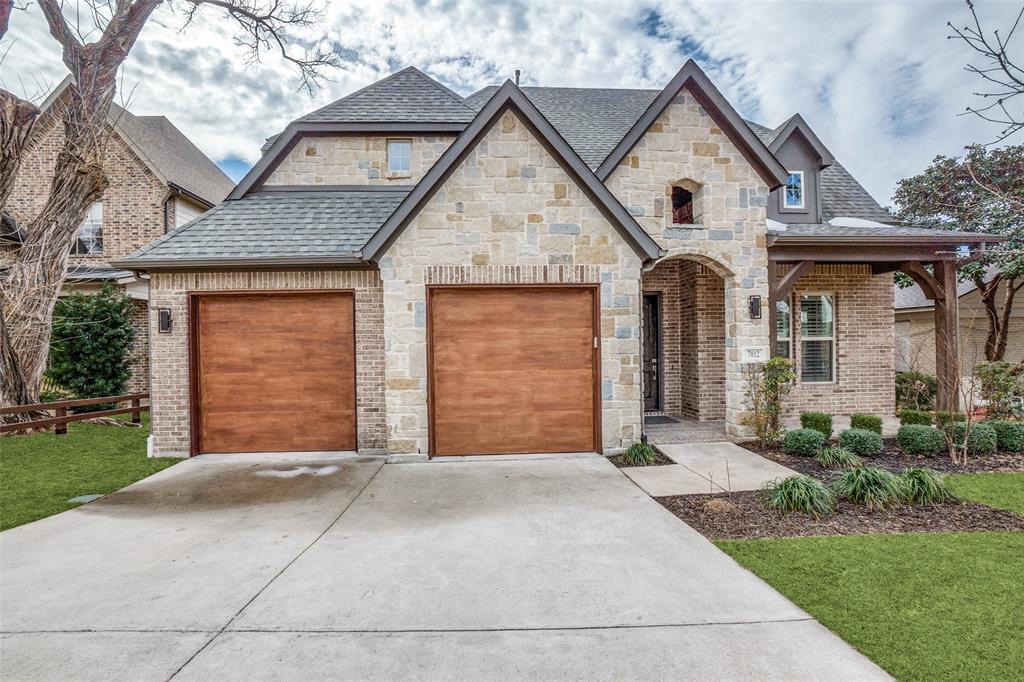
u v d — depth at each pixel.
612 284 8.11
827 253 9.32
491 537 4.86
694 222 9.19
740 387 8.91
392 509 5.73
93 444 9.33
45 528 5.21
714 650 3.06
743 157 8.97
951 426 7.43
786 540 4.69
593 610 3.53
